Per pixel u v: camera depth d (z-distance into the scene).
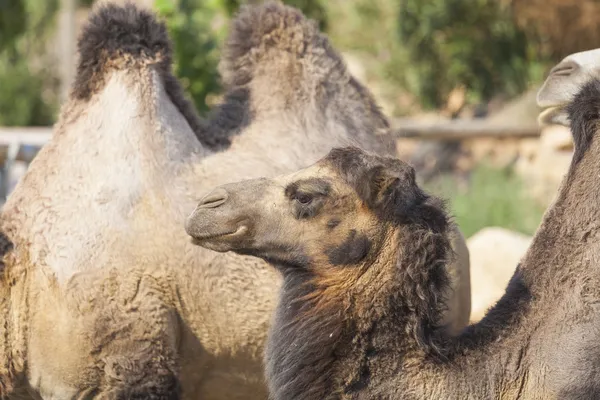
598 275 11.47
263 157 14.62
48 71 50.50
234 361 14.17
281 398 11.38
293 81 15.18
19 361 13.69
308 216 11.68
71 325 13.48
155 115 14.33
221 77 16.06
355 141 15.06
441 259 11.49
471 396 11.16
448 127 37.25
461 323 16.36
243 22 15.62
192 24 26.88
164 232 13.73
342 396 11.26
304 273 11.70
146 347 13.60
